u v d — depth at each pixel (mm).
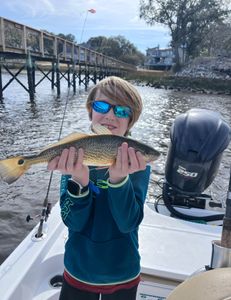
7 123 13953
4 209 6289
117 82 1828
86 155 1485
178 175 3326
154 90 44156
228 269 1351
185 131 3328
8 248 5215
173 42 59719
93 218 1794
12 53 19125
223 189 7012
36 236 2592
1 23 17203
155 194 5691
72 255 1830
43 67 46156
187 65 57156
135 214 1679
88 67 36594
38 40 22641
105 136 1491
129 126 1899
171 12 57406
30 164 1473
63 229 2771
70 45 28625
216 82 47250
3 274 2146
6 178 1442
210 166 3297
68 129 13266
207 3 55812
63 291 1883
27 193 6980
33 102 21141
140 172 1788
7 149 9906
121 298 1800
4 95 24266
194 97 35188
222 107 25703
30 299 2166
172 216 3260
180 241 2613
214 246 1751
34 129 13008
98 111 1829
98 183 1795
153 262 2346
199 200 3393
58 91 26078
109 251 1773
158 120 16969
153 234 2676
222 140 3312
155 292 2320
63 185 1876
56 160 1490
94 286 1787
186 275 2246
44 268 2373
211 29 58000
